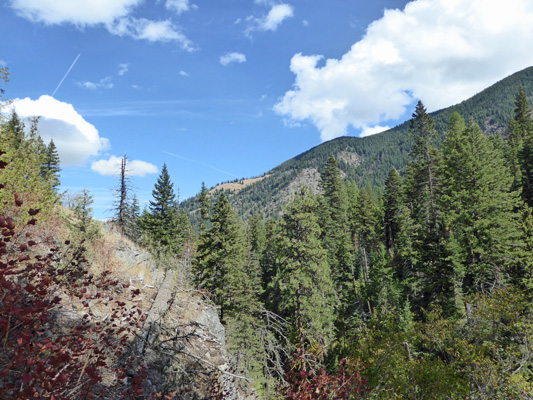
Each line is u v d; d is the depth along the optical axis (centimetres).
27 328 364
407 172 5209
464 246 2577
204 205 4600
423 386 1238
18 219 786
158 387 710
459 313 2306
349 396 744
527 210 2642
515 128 5900
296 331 2112
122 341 625
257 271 4303
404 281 3516
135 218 3906
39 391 315
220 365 1067
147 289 1330
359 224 5622
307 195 2495
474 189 2673
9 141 1159
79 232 1325
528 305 1398
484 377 1255
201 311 1380
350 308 3666
